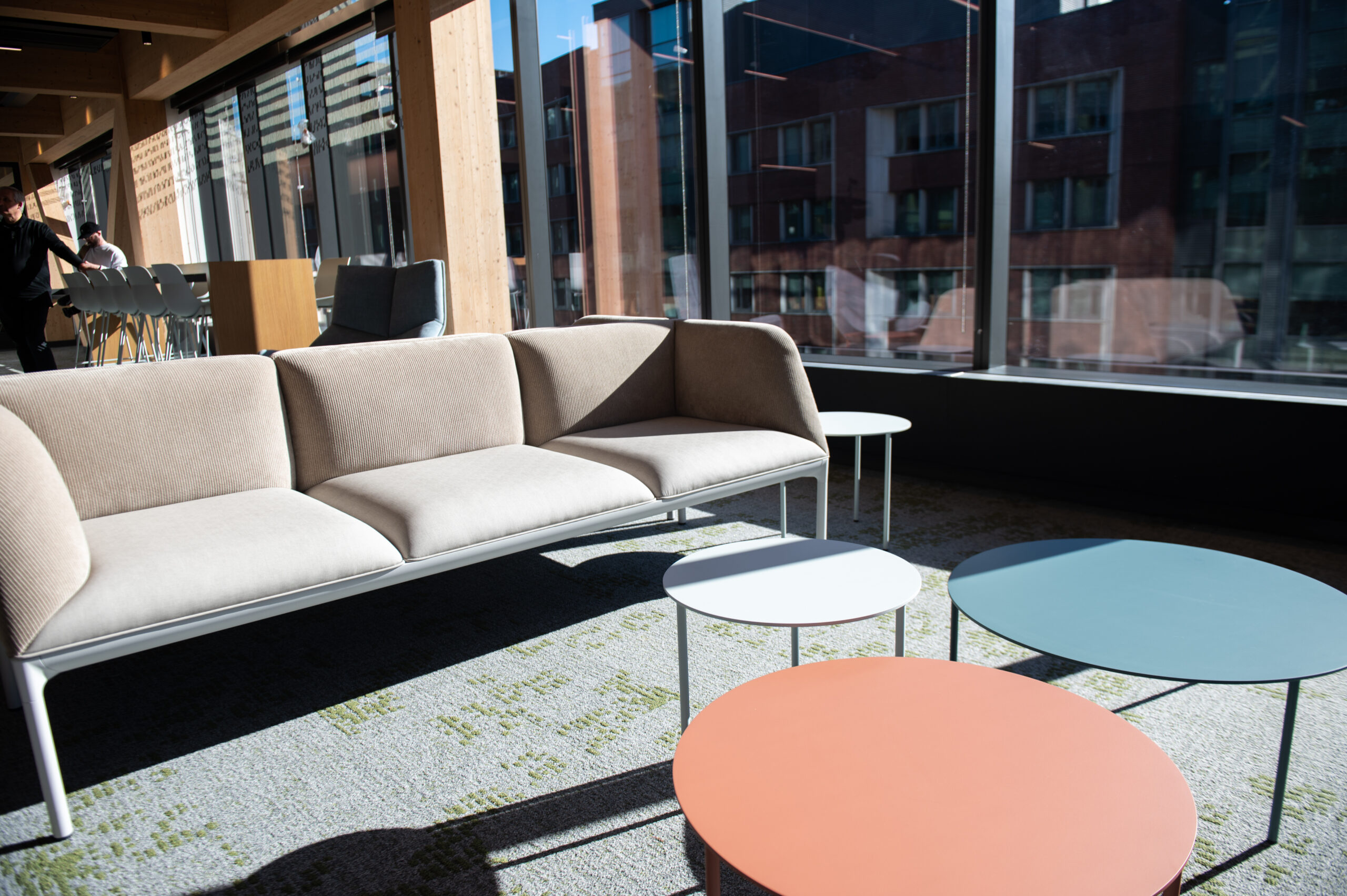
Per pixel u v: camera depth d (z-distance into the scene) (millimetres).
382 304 3793
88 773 1580
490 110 5391
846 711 1024
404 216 6418
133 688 1914
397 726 1698
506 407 2473
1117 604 1312
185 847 1353
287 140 7578
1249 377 2820
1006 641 1971
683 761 917
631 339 2752
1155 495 2826
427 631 2152
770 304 4309
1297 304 2688
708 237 4211
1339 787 1401
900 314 3809
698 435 2441
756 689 1090
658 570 2529
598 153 4945
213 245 9312
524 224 5438
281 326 4504
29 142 13516
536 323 5484
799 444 2445
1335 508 2471
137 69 8719
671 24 4383
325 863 1298
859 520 2936
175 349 6715
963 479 3357
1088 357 3189
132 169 9289
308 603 1635
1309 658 1116
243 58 7777
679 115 4453
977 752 923
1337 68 2514
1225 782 1421
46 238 5871
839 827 790
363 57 6441
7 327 5898
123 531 1667
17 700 1843
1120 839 767
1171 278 2936
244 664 2010
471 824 1380
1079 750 924
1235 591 1358
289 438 2158
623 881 1234
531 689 1825
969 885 704
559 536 1977
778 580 1455
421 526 1790
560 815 1394
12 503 1347
